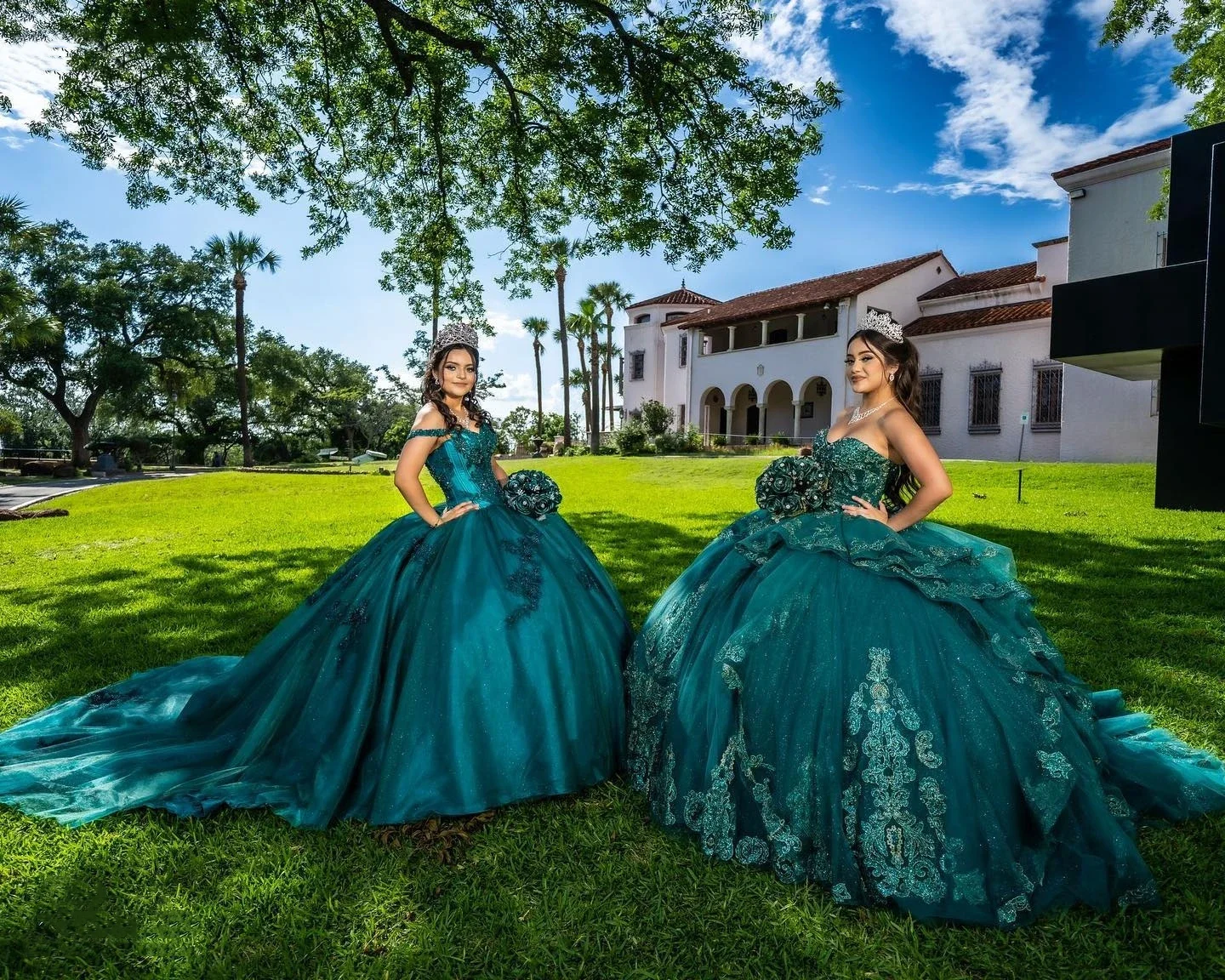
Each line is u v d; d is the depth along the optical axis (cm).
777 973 178
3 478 2989
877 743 206
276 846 229
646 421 2939
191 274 3938
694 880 212
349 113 1038
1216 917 193
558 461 2694
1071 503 1127
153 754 278
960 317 2319
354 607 277
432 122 1016
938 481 244
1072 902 199
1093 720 256
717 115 920
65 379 3872
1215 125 1047
